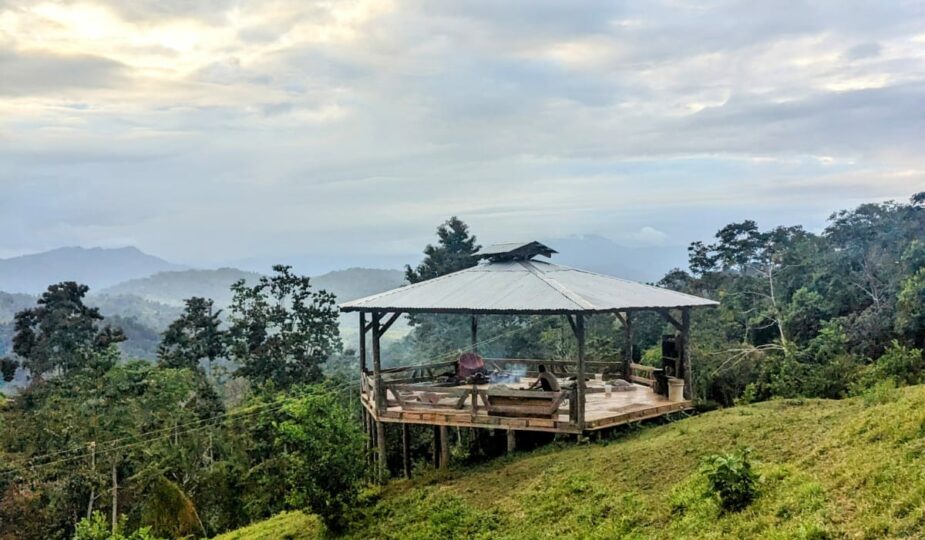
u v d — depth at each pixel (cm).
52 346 4372
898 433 971
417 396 1964
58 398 3347
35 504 2795
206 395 3709
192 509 2527
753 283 4156
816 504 855
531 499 1350
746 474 990
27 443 3075
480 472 1650
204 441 3191
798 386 2477
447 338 4819
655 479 1243
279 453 3148
